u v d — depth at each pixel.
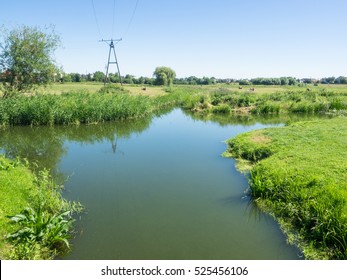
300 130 17.75
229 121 29.31
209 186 11.21
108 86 52.09
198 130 24.20
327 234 6.82
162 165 14.06
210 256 6.87
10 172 10.64
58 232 7.12
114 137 21.41
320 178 9.30
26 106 23.72
